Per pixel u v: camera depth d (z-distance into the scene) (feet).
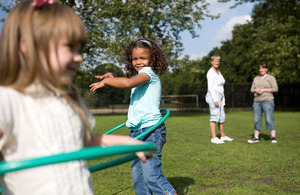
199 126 35.37
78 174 4.12
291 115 53.88
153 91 9.76
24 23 3.78
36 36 3.78
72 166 4.09
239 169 14.83
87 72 58.70
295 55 63.10
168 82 125.39
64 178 3.97
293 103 75.25
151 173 9.26
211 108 22.99
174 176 13.70
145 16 53.16
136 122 9.64
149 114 9.62
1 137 3.67
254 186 12.16
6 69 3.82
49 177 3.89
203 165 15.58
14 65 3.82
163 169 14.92
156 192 9.26
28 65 3.79
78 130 4.25
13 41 3.82
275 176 13.62
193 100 75.15
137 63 10.23
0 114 3.58
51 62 3.86
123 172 14.71
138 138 8.93
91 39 54.03
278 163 15.89
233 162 16.19
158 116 9.71
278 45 61.87
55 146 3.91
